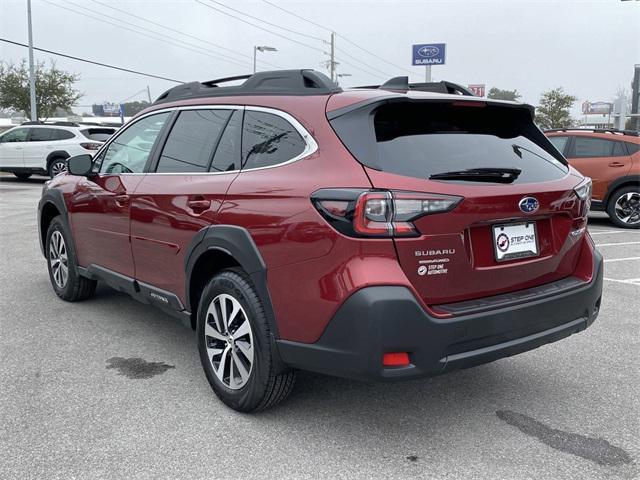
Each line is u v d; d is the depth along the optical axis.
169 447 2.97
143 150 4.25
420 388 3.73
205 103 3.83
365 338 2.62
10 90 35.72
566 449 3.00
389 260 2.65
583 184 3.40
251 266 3.07
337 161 2.84
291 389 3.23
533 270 3.14
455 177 2.82
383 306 2.59
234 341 3.28
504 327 2.87
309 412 3.37
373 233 2.62
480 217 2.81
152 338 4.55
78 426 3.17
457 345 2.74
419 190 2.68
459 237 2.77
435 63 27.66
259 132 3.35
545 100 45.53
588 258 3.44
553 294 3.11
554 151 3.56
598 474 2.78
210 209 3.37
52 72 36.94
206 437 3.07
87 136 18.44
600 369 4.07
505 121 3.42
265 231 3.00
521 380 3.88
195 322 3.77
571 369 4.07
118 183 4.33
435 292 2.76
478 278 2.88
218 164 3.54
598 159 10.81
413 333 2.63
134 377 3.82
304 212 2.83
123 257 4.34
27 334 4.61
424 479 2.72
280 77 3.45
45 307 5.32
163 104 4.25
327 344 2.77
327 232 2.72
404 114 3.00
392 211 2.64
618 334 4.80
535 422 3.29
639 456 2.94
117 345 4.39
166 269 3.84
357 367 2.67
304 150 3.03
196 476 2.73
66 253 5.25
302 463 2.85
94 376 3.83
